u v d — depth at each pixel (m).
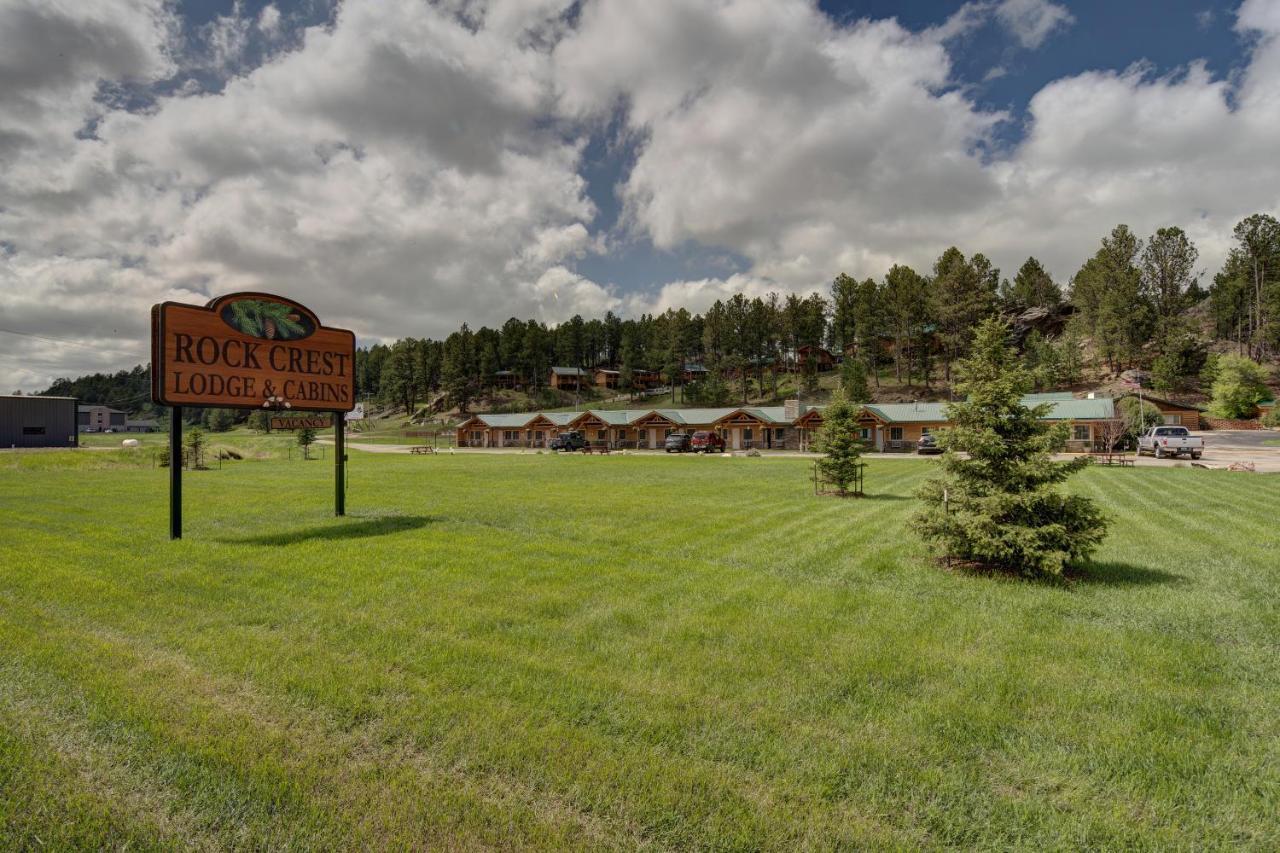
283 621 6.55
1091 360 83.19
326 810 3.30
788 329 99.62
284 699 4.63
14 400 58.09
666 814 3.28
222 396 12.62
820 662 5.45
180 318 12.02
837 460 20.11
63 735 4.08
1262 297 75.94
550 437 75.94
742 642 5.96
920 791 3.55
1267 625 6.59
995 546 8.58
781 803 3.41
